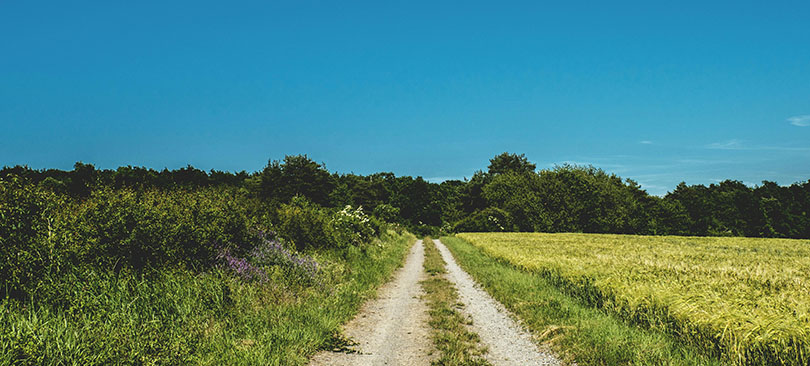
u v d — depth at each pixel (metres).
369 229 25.92
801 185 84.50
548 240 35.97
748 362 5.57
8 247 6.06
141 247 8.05
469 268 18.12
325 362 6.04
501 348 6.88
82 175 16.12
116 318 5.54
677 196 91.00
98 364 4.40
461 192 96.88
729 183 97.06
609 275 10.84
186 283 7.68
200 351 5.36
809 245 35.91
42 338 4.44
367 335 7.59
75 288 6.18
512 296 10.91
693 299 7.49
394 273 17.02
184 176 35.56
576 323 7.70
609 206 76.75
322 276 11.27
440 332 7.77
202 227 9.66
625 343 6.38
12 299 5.59
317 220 17.39
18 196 6.55
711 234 77.31
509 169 99.69
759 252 24.52
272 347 6.00
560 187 78.44
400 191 101.44
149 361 4.64
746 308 6.75
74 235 7.39
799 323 5.81
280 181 55.72
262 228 13.15
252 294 8.16
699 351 6.19
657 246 28.53
